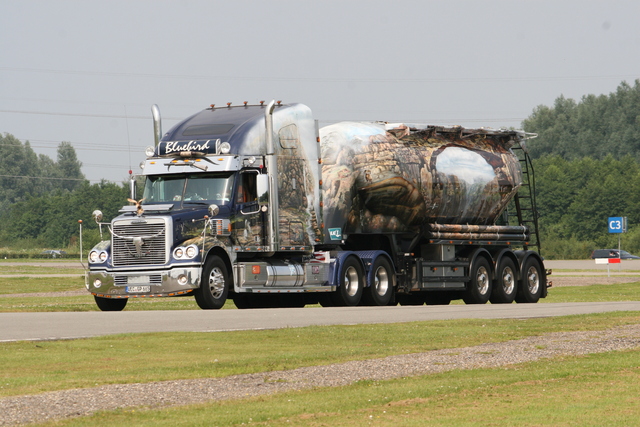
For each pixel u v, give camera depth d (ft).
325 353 98.48
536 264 232.94
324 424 63.21
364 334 116.98
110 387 75.92
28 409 66.49
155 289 154.20
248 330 118.42
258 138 169.58
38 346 99.96
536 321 138.00
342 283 184.65
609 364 92.12
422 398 73.15
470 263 215.31
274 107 173.37
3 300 220.23
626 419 64.44
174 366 87.92
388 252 205.57
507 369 89.15
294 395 74.02
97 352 96.53
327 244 189.47
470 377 84.02
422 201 204.13
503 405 70.23
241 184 165.78
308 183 179.22
